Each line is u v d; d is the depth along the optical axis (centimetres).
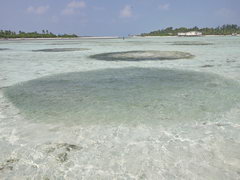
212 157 304
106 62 1243
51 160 306
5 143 355
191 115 462
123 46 2744
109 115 475
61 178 270
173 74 880
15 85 743
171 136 372
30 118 462
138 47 2473
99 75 888
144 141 357
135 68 1035
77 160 306
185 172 274
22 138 373
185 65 1092
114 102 561
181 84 720
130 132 392
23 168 289
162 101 560
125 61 1270
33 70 1020
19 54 1764
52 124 432
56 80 809
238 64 1088
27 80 815
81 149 335
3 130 405
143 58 1391
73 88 698
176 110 494
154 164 293
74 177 271
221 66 1039
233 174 267
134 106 529
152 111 493
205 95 597
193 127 405
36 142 359
